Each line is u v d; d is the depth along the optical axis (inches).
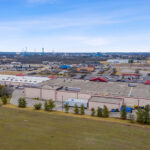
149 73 6156.5
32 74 5984.3
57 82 3230.8
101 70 7194.9
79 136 1401.3
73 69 7559.1
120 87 2854.3
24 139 1298.0
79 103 2426.2
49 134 1414.9
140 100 2319.1
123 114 1945.1
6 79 3944.4
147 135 1482.5
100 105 2262.6
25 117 1867.6
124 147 1242.6
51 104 2231.8
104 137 1400.1
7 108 2242.9
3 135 1353.3
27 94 2913.4
